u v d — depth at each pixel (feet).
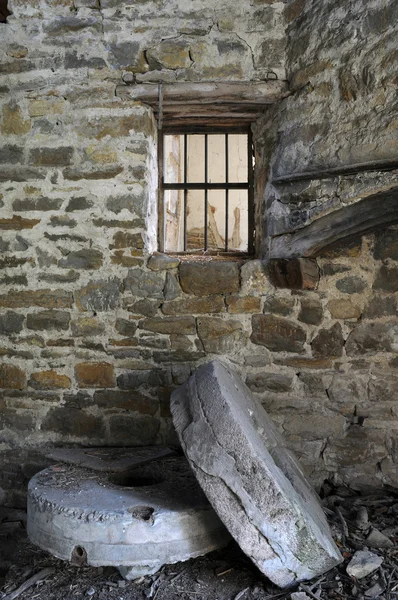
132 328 10.61
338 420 10.37
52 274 10.69
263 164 10.88
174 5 10.53
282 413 10.46
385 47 8.30
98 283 10.63
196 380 8.17
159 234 11.76
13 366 10.77
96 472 9.00
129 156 10.62
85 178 10.67
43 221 10.71
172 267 10.56
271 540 6.97
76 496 7.99
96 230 10.64
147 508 7.67
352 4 8.89
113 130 10.64
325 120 9.21
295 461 9.55
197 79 10.48
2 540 10.39
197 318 10.55
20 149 10.75
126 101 10.64
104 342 10.64
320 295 10.38
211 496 7.18
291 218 9.76
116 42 10.63
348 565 7.77
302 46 9.85
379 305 10.27
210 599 7.24
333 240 9.65
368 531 8.88
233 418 7.32
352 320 10.34
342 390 10.34
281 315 10.46
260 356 10.50
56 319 10.68
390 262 10.23
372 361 10.30
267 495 6.96
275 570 7.14
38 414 10.73
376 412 10.28
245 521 7.02
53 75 10.73
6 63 10.78
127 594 7.40
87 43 10.68
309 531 7.03
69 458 9.55
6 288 10.77
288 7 10.27
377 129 8.34
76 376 10.67
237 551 8.47
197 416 7.61
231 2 10.46
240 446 7.14
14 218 10.75
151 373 10.58
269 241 10.41
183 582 7.66
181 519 7.52
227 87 10.33
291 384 10.44
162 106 10.74
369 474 10.28
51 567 8.20
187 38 10.53
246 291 10.50
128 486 8.89
